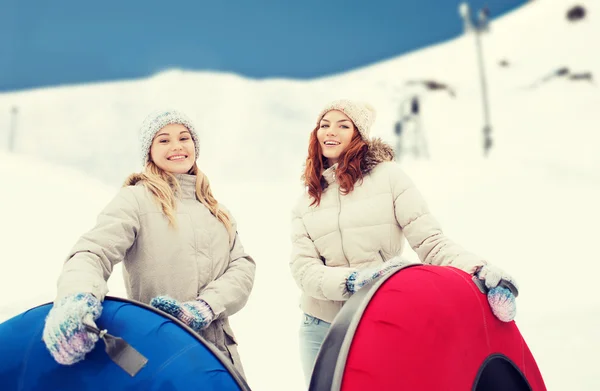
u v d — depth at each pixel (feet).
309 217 7.76
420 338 4.95
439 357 4.94
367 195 7.50
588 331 13.09
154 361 4.61
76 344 4.45
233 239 7.09
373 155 7.71
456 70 180.96
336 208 7.60
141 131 6.98
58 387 4.54
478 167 47.32
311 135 8.15
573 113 108.68
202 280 6.46
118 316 4.90
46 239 23.75
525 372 5.77
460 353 5.10
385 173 7.56
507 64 167.84
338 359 4.91
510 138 98.17
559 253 23.66
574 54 152.87
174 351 4.70
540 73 147.84
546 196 35.94
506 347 5.63
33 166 39.42
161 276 6.28
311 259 7.50
